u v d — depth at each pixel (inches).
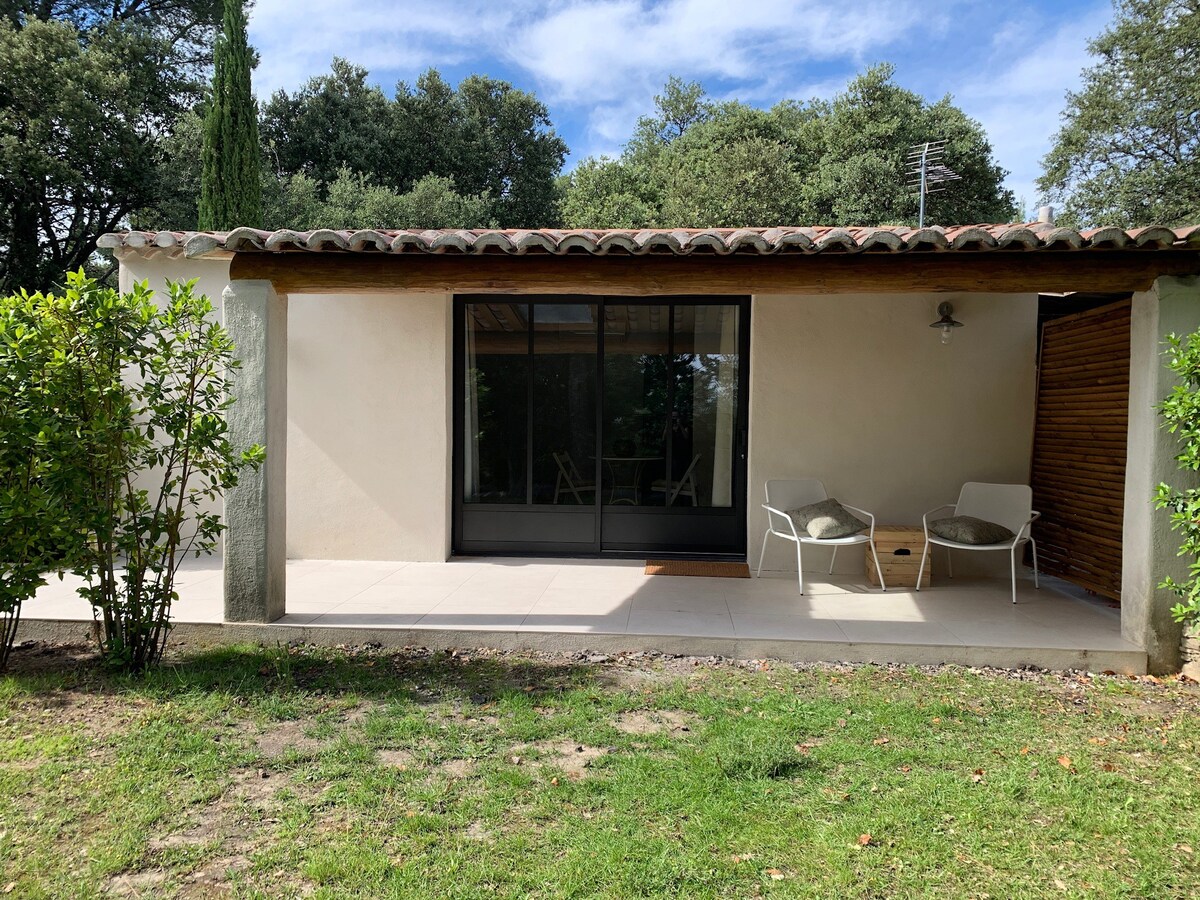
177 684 134.3
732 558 245.3
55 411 134.8
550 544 251.3
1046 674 148.3
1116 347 187.3
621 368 248.2
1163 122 794.2
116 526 142.9
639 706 128.0
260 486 163.3
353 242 145.4
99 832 87.5
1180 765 107.5
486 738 114.7
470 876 79.3
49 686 133.2
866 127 917.2
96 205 655.1
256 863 81.4
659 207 969.5
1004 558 227.3
